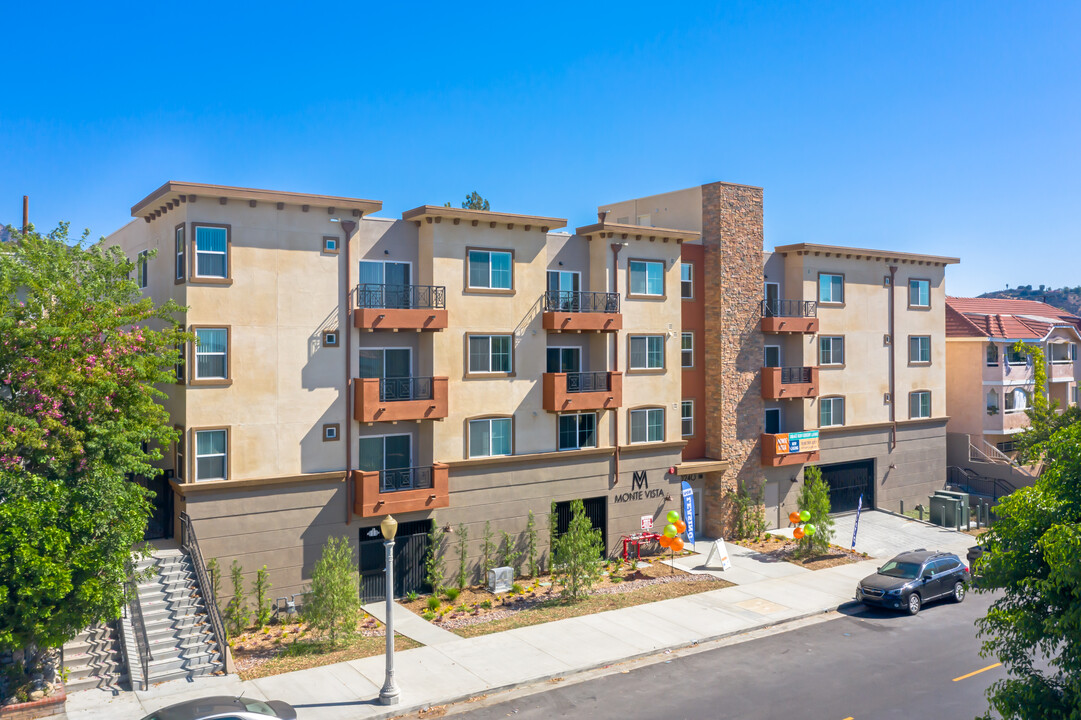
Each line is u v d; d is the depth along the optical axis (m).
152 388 18.45
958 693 18.44
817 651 21.41
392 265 26.61
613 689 18.73
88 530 16.27
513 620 23.66
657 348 32.16
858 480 39.69
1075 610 10.47
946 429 46.22
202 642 19.83
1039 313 57.66
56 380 16.50
